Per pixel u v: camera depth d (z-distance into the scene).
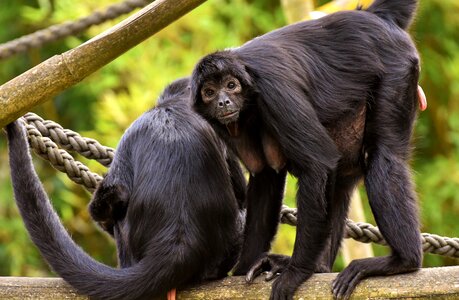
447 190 39.56
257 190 17.88
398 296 15.53
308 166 16.36
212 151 17.27
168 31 39.91
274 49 17.25
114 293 16.30
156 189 16.78
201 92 17.23
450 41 42.16
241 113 17.19
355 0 22.59
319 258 16.28
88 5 38.66
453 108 42.28
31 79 15.24
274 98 16.69
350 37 17.81
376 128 17.14
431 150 43.44
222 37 39.69
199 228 16.66
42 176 43.19
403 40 17.94
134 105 37.34
